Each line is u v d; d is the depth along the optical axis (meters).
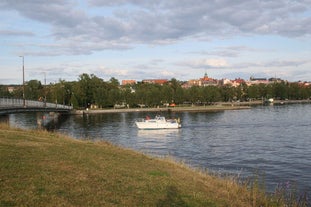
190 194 16.55
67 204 12.70
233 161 46.44
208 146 61.75
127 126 106.19
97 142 32.31
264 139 68.81
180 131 89.88
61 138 30.92
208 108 188.75
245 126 96.94
